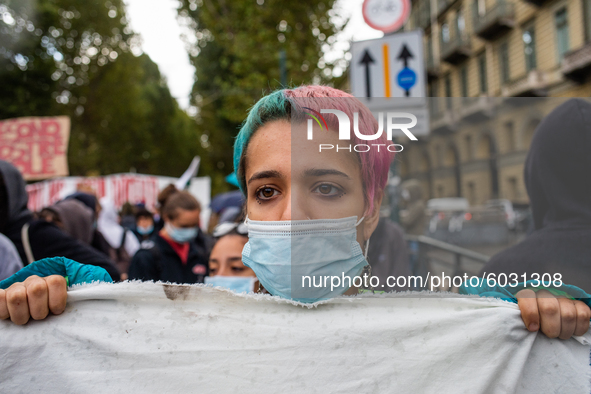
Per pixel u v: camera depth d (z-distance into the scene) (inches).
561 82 524.7
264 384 43.7
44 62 623.2
